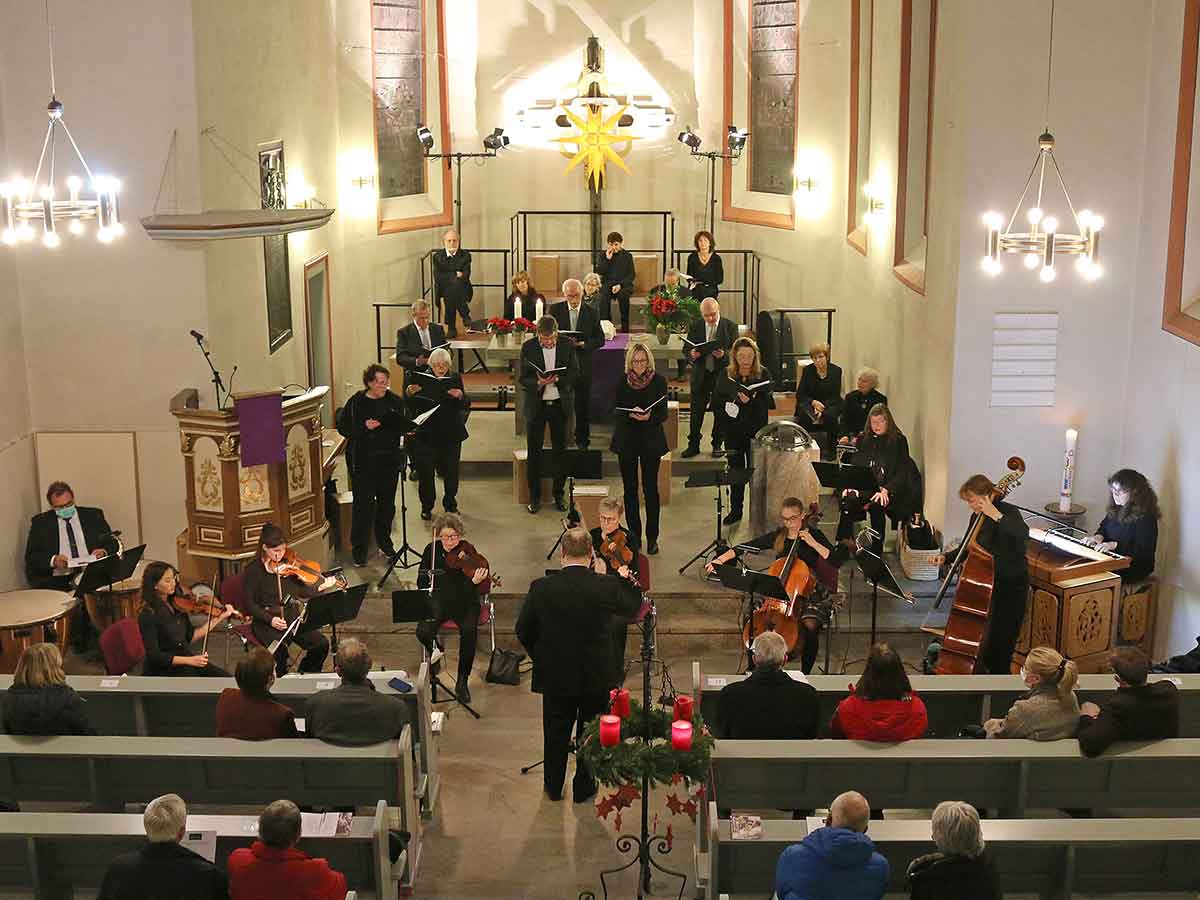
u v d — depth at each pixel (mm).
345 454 13953
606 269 17094
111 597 10852
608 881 8016
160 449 11539
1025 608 10031
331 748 7586
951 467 11664
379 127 16875
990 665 10117
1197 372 10375
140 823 6816
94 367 11406
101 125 10977
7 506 11094
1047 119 11008
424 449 12758
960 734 8594
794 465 11688
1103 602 10406
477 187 18578
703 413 14297
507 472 14406
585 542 8477
